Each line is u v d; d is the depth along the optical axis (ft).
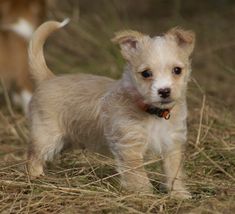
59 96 31.40
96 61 51.70
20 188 29.12
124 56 29.09
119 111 28.84
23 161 32.32
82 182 29.66
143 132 28.73
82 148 32.32
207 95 42.14
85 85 31.12
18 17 48.62
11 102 48.11
